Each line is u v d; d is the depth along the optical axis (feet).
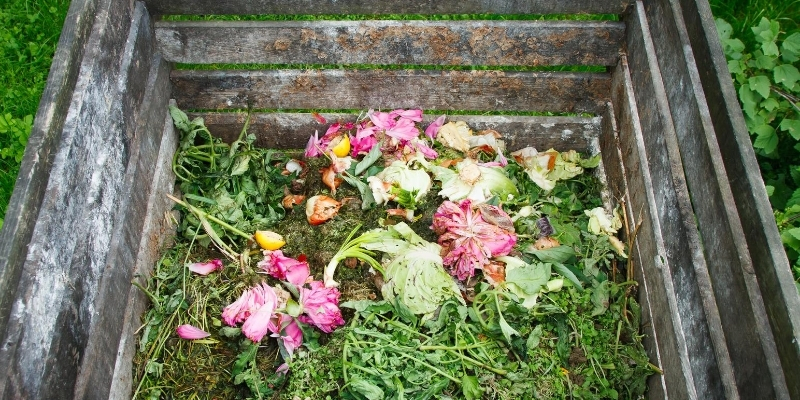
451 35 4.40
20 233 3.01
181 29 4.34
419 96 4.69
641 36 4.22
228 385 3.87
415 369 3.65
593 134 4.79
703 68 3.72
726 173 3.46
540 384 3.73
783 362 2.89
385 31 4.37
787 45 5.23
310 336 3.85
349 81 4.59
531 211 4.38
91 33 3.68
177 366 3.90
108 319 3.65
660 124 3.95
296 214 4.36
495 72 4.59
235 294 4.03
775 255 3.01
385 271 3.94
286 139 4.86
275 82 4.58
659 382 3.81
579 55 4.51
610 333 3.98
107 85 3.76
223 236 4.34
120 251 3.77
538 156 4.73
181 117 4.56
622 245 4.32
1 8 5.90
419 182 4.30
